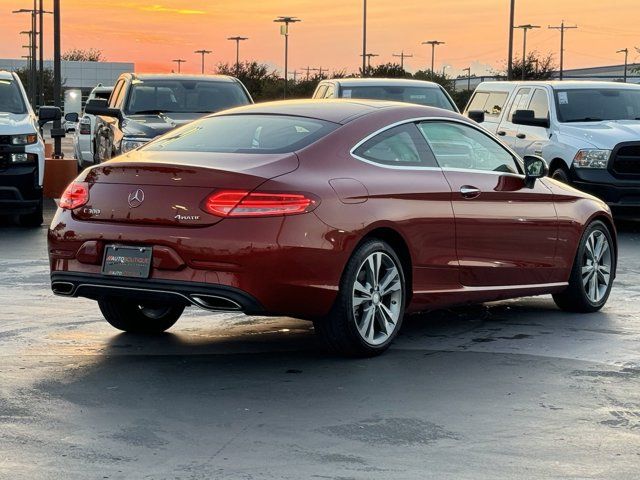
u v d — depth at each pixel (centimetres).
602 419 555
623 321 840
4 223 1535
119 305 748
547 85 1645
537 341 754
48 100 9938
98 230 660
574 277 859
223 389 609
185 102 1616
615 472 470
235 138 697
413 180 715
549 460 486
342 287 665
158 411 561
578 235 852
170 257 635
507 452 497
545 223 816
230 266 626
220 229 629
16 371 646
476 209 755
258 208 630
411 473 466
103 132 1662
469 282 758
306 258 639
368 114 719
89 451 491
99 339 746
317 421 545
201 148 691
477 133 789
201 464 475
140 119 1538
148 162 654
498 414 562
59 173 1922
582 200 863
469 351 718
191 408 567
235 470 468
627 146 1494
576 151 1512
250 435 520
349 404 579
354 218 663
